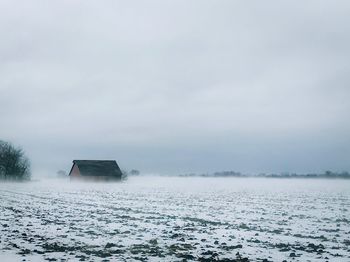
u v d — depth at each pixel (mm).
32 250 16047
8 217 27469
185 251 16641
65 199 46188
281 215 32219
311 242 19562
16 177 105500
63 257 14836
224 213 33094
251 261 14867
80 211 32750
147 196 54125
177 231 22453
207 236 20906
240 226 25031
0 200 43562
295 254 16344
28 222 25047
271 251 16938
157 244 18234
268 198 53875
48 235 20109
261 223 26797
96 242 18438
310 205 42844
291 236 21344
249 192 70812
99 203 41188
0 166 104000
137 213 31938
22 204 38656
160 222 26281
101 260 14453
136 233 21438
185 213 32562
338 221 28562
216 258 15328
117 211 33219
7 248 16266
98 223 25250
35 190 65312
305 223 27219
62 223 24812
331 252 16953
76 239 19125
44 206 36812
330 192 72938
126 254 15750
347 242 19672
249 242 19266
